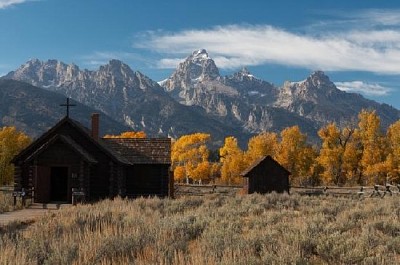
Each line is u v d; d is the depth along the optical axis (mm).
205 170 100750
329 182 82938
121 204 25547
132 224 15602
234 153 97562
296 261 10039
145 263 9812
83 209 22375
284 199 32812
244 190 52656
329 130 84750
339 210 22812
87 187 34438
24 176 35188
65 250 10875
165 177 40031
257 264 9766
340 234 13539
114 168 36344
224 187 59406
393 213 19344
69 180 33688
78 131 36469
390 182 73625
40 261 10719
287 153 88312
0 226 18062
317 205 27938
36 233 14273
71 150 33781
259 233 13422
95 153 36312
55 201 34531
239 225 16344
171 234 13492
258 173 50875
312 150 90500
